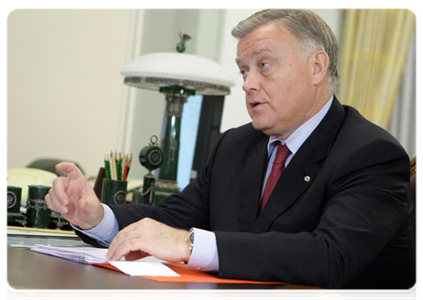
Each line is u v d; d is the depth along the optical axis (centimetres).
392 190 186
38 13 537
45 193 235
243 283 148
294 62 204
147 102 605
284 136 210
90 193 202
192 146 336
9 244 189
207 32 618
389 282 207
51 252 169
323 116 210
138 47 588
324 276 160
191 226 234
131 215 215
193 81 303
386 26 692
